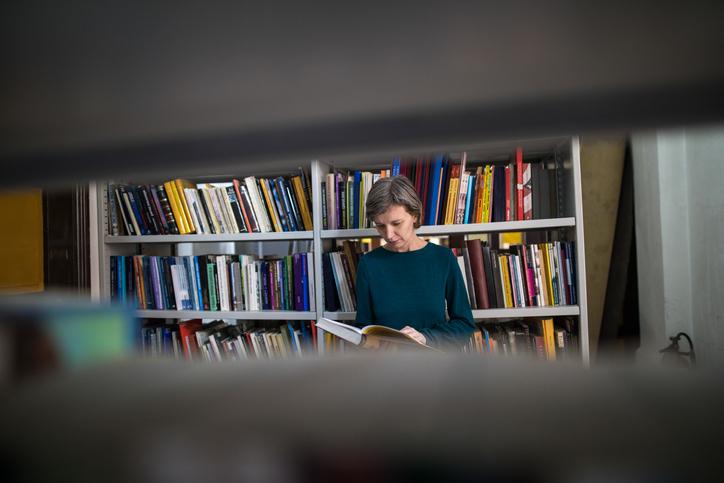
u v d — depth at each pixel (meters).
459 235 2.14
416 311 1.50
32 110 0.08
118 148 0.08
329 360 0.06
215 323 2.17
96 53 0.08
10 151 0.09
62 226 1.84
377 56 0.07
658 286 2.26
